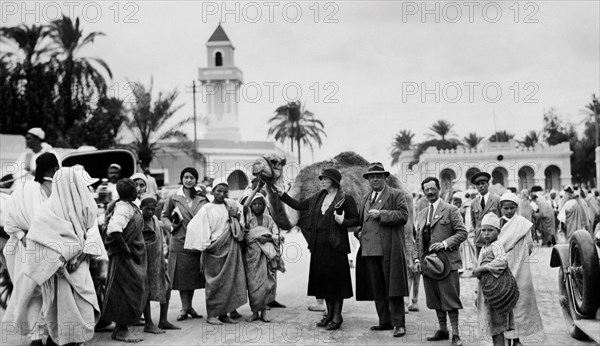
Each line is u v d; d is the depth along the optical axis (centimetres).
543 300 1062
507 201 743
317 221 879
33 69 3578
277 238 986
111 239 802
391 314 832
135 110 4238
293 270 1577
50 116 3538
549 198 3183
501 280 681
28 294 761
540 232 2203
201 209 920
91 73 3706
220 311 909
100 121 3728
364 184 1053
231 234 923
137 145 4300
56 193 748
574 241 773
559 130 7706
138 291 809
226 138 6525
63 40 3641
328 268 862
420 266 809
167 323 885
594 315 766
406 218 829
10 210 775
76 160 1667
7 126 3531
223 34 7094
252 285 927
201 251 917
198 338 823
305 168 1072
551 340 786
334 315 877
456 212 802
